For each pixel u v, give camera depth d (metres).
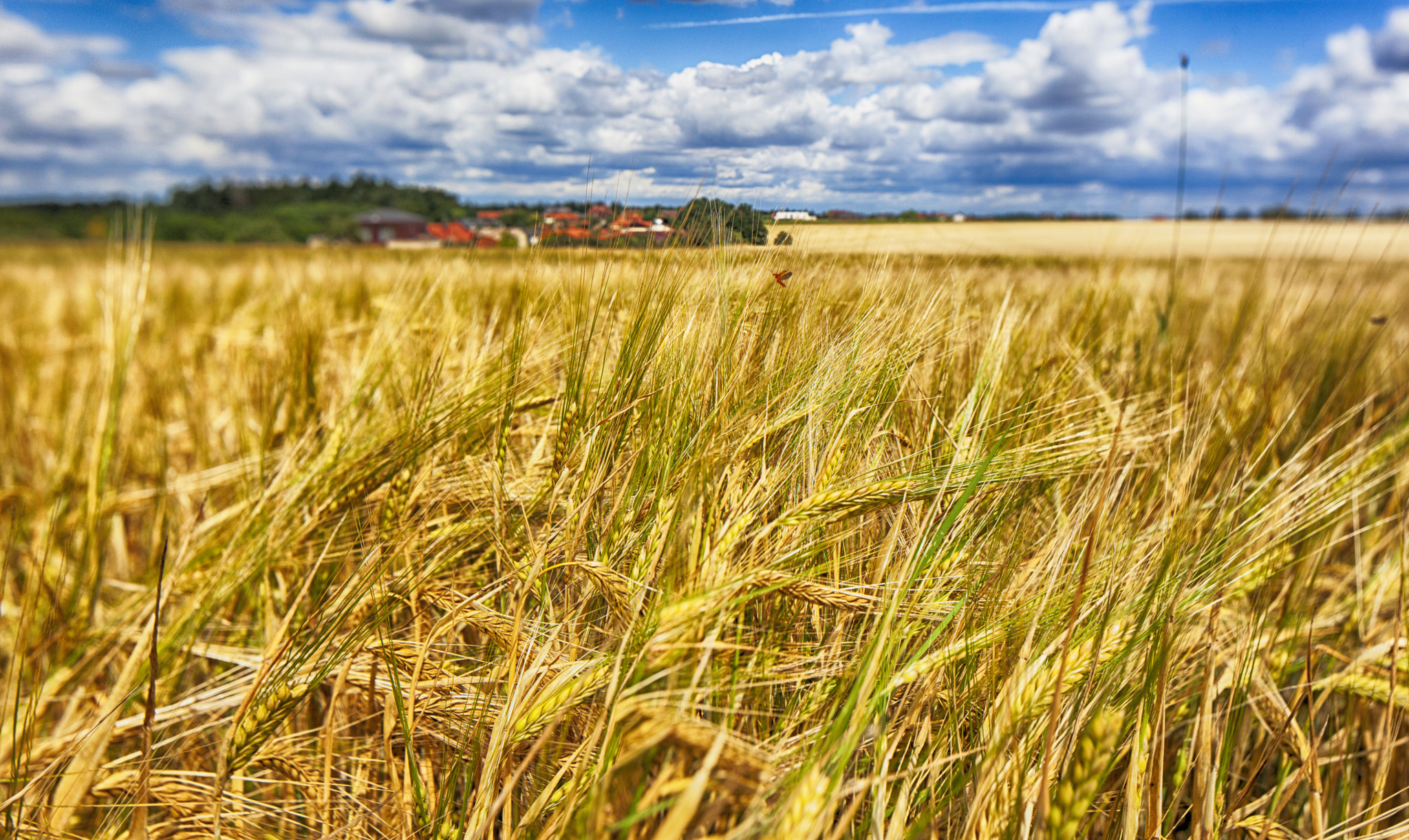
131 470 4.14
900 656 1.26
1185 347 3.58
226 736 1.47
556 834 1.16
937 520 1.48
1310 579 2.16
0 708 2.09
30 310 9.26
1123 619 1.34
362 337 4.05
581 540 1.58
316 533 2.16
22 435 5.06
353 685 1.71
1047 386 2.17
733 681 1.24
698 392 1.56
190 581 2.34
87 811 1.81
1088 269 4.15
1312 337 3.85
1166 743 1.83
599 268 1.81
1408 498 2.50
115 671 2.49
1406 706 1.61
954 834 1.28
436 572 1.74
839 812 1.36
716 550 1.27
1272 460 2.58
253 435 3.59
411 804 1.47
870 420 1.65
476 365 2.19
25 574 3.19
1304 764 1.54
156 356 5.76
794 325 1.76
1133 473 2.18
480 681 1.50
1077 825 0.90
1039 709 1.23
